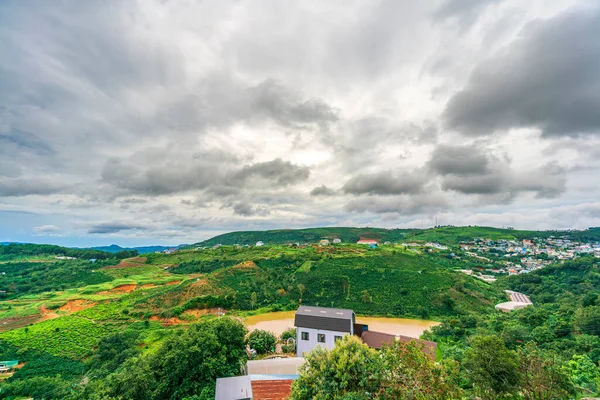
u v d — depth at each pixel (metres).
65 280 127.94
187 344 32.97
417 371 16.69
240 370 35.22
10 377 48.53
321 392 17.97
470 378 20.83
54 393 41.12
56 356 55.81
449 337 52.75
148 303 84.19
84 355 56.31
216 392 27.59
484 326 53.91
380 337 43.94
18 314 85.00
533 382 18.36
